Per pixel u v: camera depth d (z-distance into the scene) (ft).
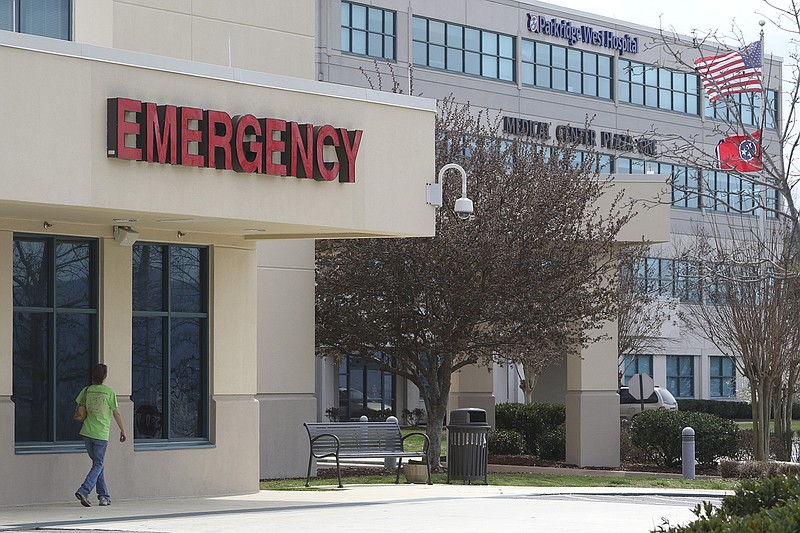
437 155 86.74
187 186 56.39
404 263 84.84
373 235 66.80
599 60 202.90
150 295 64.13
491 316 85.66
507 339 86.63
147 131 54.39
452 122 92.68
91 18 67.10
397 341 89.92
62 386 59.98
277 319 82.28
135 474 62.28
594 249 87.92
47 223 58.95
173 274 65.21
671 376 218.38
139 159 54.24
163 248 64.80
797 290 97.76
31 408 58.90
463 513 55.06
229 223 60.75
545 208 85.66
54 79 51.90
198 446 65.10
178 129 55.83
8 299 57.36
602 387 97.50
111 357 61.26
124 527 48.75
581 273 87.20
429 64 180.34
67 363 60.29
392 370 92.53
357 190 63.36
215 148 57.31
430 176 66.80
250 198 58.80
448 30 183.11
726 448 96.02
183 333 65.51
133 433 62.54
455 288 84.38
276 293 82.23
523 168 88.12
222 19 76.23
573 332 89.20
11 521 50.57
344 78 167.73
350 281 86.12
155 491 63.05
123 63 54.29
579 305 86.63
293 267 83.25
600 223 89.40
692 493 71.61
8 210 54.24
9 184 50.31
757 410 99.19
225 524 49.85
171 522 50.78
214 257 66.54
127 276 62.08
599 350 97.45
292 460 82.38
